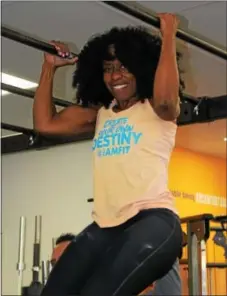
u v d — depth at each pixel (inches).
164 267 66.2
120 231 68.5
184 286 203.0
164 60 70.1
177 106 70.5
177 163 287.4
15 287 268.8
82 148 265.7
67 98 197.9
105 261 65.4
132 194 68.9
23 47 164.2
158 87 69.2
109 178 70.5
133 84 74.0
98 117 76.5
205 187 303.9
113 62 74.9
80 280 68.7
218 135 266.8
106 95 81.6
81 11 147.0
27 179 280.1
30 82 193.9
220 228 161.9
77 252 70.0
